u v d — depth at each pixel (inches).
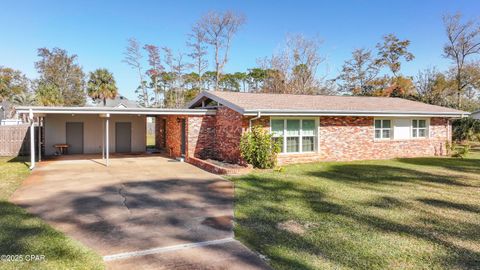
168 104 1833.2
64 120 737.6
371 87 1553.9
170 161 615.2
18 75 2172.7
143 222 240.5
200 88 1658.5
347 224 232.8
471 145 924.0
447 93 1284.4
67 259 171.3
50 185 376.5
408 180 406.3
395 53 1552.7
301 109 517.3
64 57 1905.8
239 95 628.1
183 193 337.1
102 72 1453.0
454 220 243.1
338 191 342.0
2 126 715.4
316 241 199.5
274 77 1386.6
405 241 199.3
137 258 174.7
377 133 640.4
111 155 720.3
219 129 598.5
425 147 687.7
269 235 210.8
